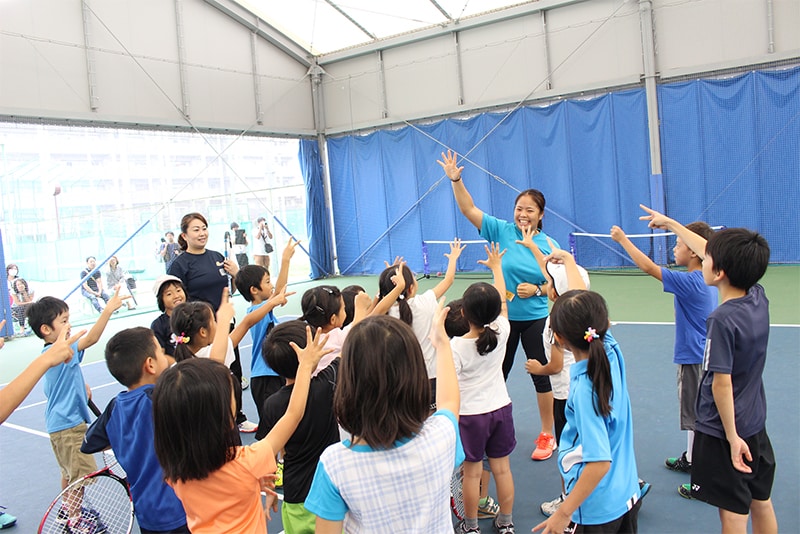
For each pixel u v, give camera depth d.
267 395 4.01
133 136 11.05
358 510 1.49
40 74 9.34
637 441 3.82
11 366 7.80
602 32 11.09
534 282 3.68
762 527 2.34
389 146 13.49
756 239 2.19
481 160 12.39
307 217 14.13
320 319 3.03
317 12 12.43
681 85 10.46
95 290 11.19
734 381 2.22
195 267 4.57
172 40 11.27
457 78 12.59
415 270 13.48
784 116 9.77
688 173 10.56
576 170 11.49
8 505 3.76
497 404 2.88
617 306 8.04
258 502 1.91
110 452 3.37
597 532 2.01
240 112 12.52
